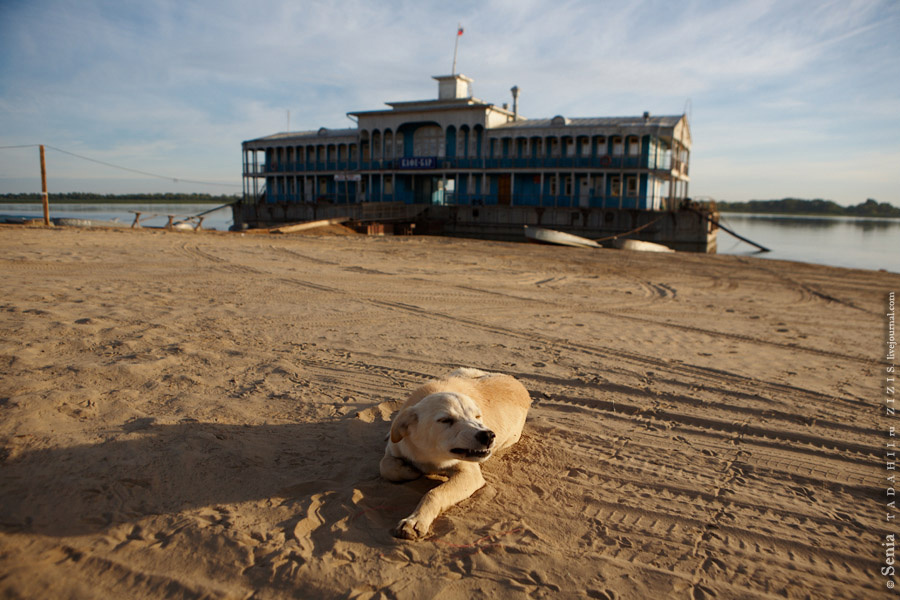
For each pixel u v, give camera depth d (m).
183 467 3.99
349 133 55.81
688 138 50.56
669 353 8.66
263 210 55.25
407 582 2.97
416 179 53.03
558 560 3.27
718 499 4.20
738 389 6.96
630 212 41.47
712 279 19.81
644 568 3.26
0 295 9.38
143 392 5.46
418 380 6.56
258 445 4.47
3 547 3.04
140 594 2.80
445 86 51.97
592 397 6.38
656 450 5.05
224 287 12.22
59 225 28.08
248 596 2.82
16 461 3.88
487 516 3.72
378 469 4.26
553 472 4.48
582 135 43.88
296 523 3.42
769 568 3.35
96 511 3.43
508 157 46.94
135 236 22.02
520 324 10.38
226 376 6.17
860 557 3.52
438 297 12.88
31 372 5.67
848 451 5.24
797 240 58.53
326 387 6.07
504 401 4.61
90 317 8.30
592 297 14.24
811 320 12.62
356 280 14.60
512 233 45.53
